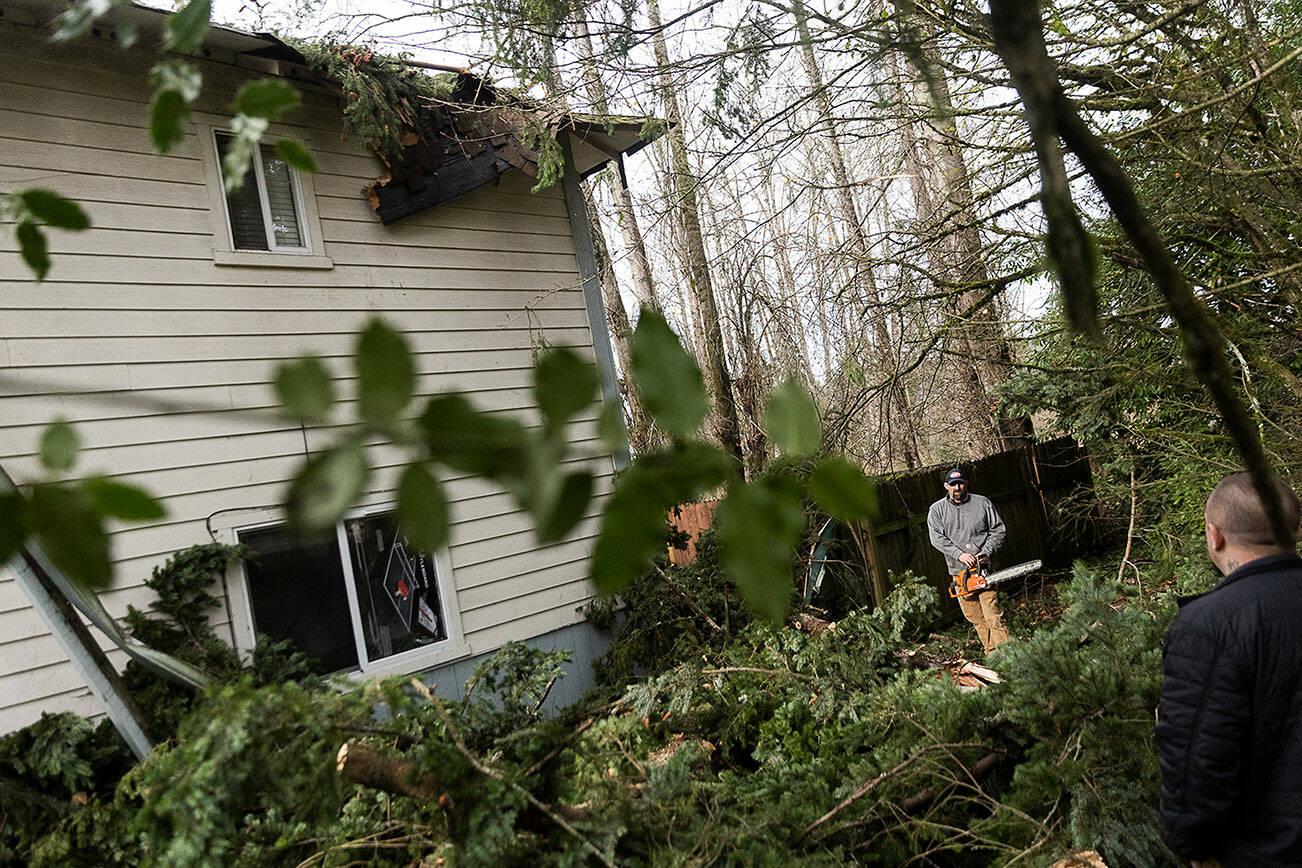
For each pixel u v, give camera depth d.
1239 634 1.94
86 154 5.65
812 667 4.00
